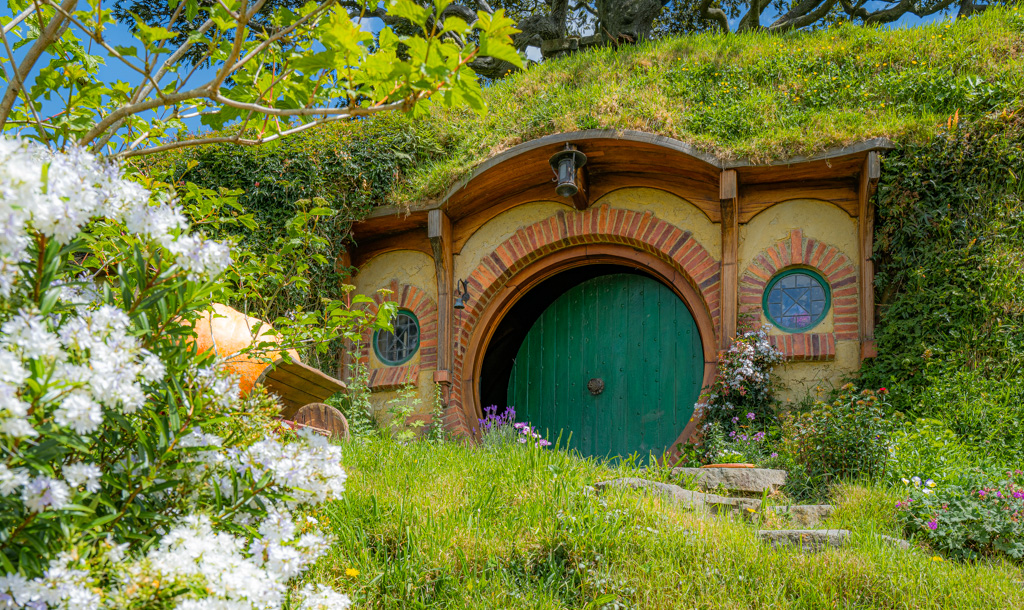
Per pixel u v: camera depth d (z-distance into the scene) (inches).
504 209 353.7
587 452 345.4
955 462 236.1
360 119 374.9
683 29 727.7
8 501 74.6
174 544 83.4
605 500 184.4
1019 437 249.9
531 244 344.8
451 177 341.4
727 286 306.8
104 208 82.9
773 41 398.6
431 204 344.8
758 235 315.9
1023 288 272.2
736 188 307.1
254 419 104.2
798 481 234.4
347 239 363.6
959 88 323.0
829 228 309.0
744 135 326.0
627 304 354.3
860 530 188.5
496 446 261.7
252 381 223.8
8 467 74.1
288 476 92.5
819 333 298.4
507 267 346.6
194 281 89.0
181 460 92.3
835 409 243.0
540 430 354.6
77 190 75.1
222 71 117.2
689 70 378.0
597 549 165.0
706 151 311.9
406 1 106.1
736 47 389.7
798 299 307.6
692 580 156.8
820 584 154.4
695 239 323.6
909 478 225.1
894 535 189.8
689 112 340.8
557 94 383.6
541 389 359.9
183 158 359.3
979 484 207.2
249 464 93.5
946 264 281.0
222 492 93.8
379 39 114.1
